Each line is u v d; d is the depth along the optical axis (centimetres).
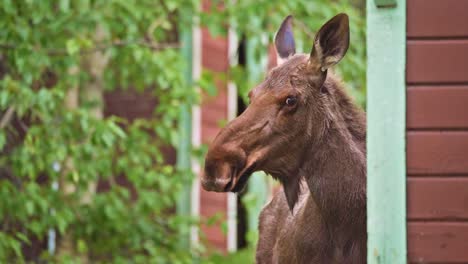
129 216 2861
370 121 1466
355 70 2852
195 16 3014
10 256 2808
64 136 2697
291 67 1606
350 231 1616
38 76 2708
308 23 2891
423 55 1456
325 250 1630
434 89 1454
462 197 1441
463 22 1448
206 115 3669
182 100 2866
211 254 3150
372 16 1468
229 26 2945
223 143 1559
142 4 2838
